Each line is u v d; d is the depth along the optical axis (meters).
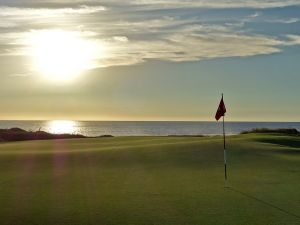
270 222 12.92
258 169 23.31
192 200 15.77
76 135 64.69
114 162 25.92
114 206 14.97
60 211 14.41
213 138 43.81
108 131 173.12
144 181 19.77
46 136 61.75
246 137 41.41
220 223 12.84
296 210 14.30
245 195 16.61
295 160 26.66
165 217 13.53
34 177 20.94
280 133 53.78
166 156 28.17
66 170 23.16
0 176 21.31
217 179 20.22
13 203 15.57
